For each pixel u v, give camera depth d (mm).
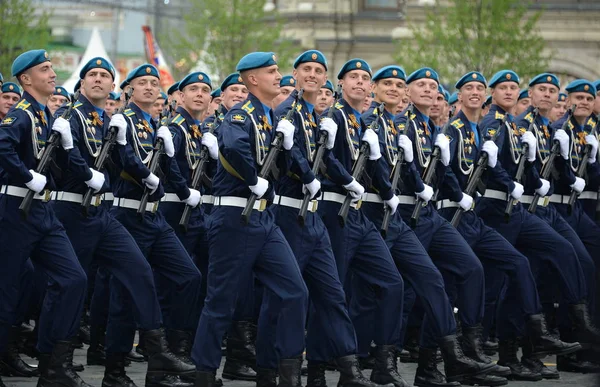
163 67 63344
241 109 17625
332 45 79812
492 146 21859
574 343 21016
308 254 18094
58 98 28078
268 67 17828
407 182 20500
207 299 17578
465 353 20312
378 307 18906
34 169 18031
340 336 17938
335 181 18594
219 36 70188
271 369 18312
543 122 24328
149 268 18984
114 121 19203
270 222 17625
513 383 21000
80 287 18016
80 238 18719
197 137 23250
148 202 20266
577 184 24453
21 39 56906
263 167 17344
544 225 22516
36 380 20578
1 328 17922
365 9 80375
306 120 18453
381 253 18938
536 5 72438
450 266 20469
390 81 20578
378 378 18781
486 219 22500
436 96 22766
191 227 22688
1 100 24406
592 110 26047
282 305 17312
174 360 18859
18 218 17734
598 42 72250
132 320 19344
